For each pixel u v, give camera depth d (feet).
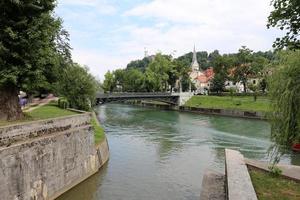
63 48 151.02
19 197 62.39
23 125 66.90
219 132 189.16
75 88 182.80
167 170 105.91
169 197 81.92
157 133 183.42
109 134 177.88
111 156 124.36
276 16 49.03
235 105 301.02
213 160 120.88
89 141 98.17
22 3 75.72
